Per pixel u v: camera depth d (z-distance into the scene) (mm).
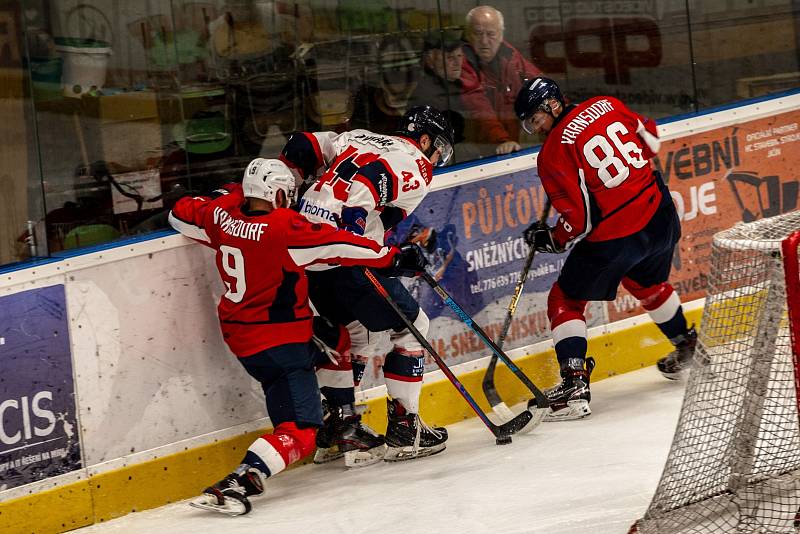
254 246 11312
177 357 12227
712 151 15648
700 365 10039
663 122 15242
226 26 12969
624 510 10234
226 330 11820
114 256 11773
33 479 11352
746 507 9820
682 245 15570
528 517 10367
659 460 11492
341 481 12273
